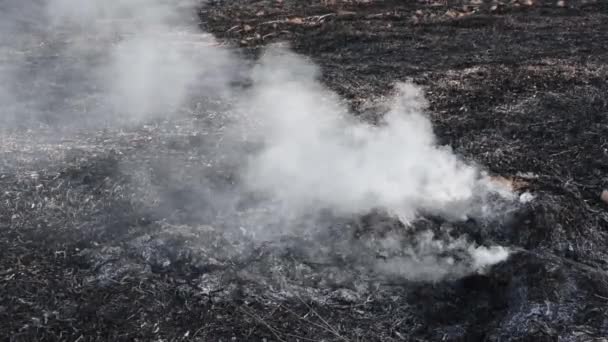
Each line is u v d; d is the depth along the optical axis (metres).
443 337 3.31
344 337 3.25
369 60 6.81
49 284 3.48
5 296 3.38
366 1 8.77
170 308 3.36
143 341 3.14
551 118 5.33
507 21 7.89
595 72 6.23
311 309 3.42
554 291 3.39
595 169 4.55
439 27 7.77
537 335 3.16
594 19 7.88
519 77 6.17
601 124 5.20
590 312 3.27
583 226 3.91
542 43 7.11
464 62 6.62
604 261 3.69
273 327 3.28
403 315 3.44
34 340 3.12
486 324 3.38
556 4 8.47
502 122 5.29
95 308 3.33
